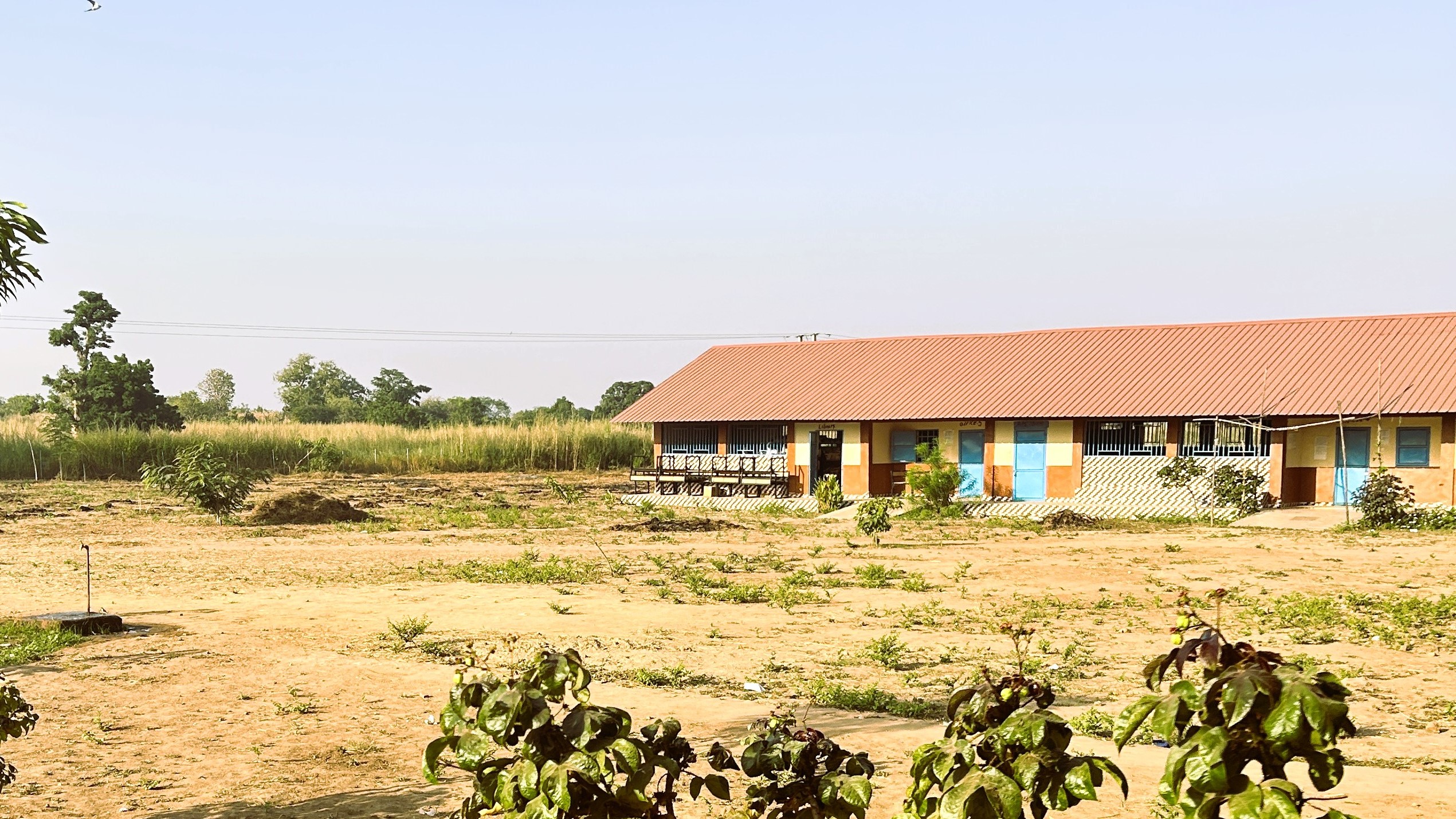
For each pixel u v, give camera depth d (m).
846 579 21.02
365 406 123.12
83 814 7.91
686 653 13.95
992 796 4.23
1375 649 13.90
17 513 36.38
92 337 69.31
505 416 131.00
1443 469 31.98
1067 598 18.59
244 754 9.41
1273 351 37.16
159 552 25.91
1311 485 34.09
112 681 12.37
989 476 38.56
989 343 44.19
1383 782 8.31
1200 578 21.03
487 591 19.41
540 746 4.66
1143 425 36.12
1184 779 3.93
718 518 36.69
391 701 11.33
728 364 49.12
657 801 5.01
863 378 43.91
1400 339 35.66
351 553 25.70
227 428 63.03
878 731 10.09
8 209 6.60
